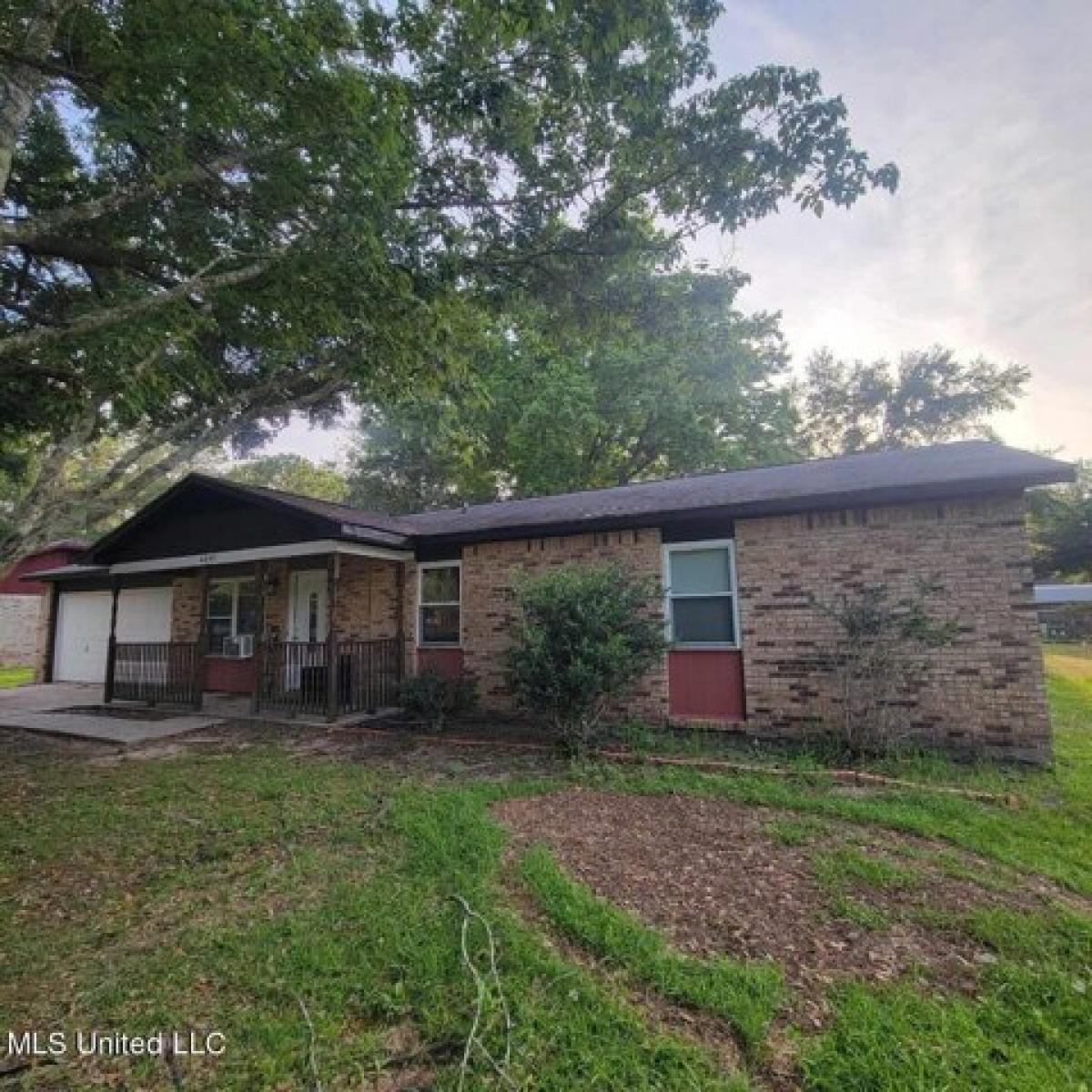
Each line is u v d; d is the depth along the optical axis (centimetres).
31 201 599
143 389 496
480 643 998
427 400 730
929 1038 231
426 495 2677
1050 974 271
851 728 682
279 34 405
